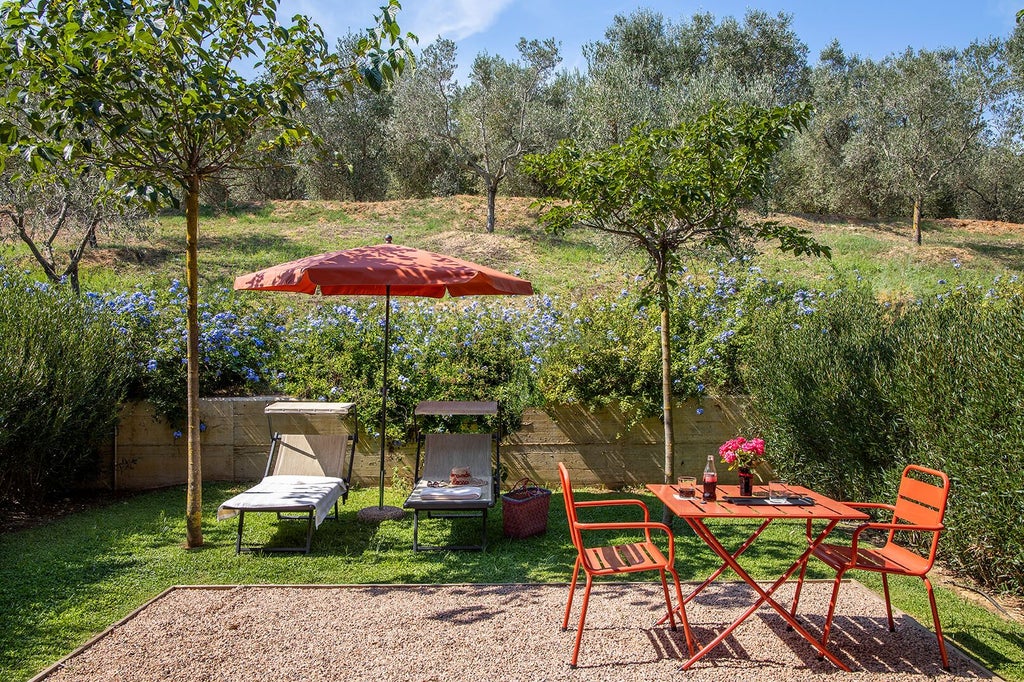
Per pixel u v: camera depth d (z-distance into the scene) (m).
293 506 4.86
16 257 13.52
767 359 6.55
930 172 20.64
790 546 5.09
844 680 3.07
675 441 6.99
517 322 8.06
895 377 5.14
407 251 5.26
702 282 9.29
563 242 17.88
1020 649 3.42
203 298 9.05
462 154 20.91
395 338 7.71
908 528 3.32
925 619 3.80
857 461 5.50
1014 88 21.95
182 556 4.81
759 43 32.09
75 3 4.08
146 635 3.51
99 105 4.00
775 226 5.25
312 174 25.45
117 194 4.66
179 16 4.43
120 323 7.28
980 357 4.26
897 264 16.28
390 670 3.14
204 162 5.04
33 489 6.12
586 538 5.36
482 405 5.96
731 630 3.30
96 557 4.75
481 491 5.34
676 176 5.23
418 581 4.40
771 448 6.40
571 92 21.28
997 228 23.75
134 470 7.01
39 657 3.29
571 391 6.86
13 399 5.33
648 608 3.90
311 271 4.70
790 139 24.19
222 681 3.03
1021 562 3.88
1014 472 3.88
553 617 3.77
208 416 7.04
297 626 3.63
